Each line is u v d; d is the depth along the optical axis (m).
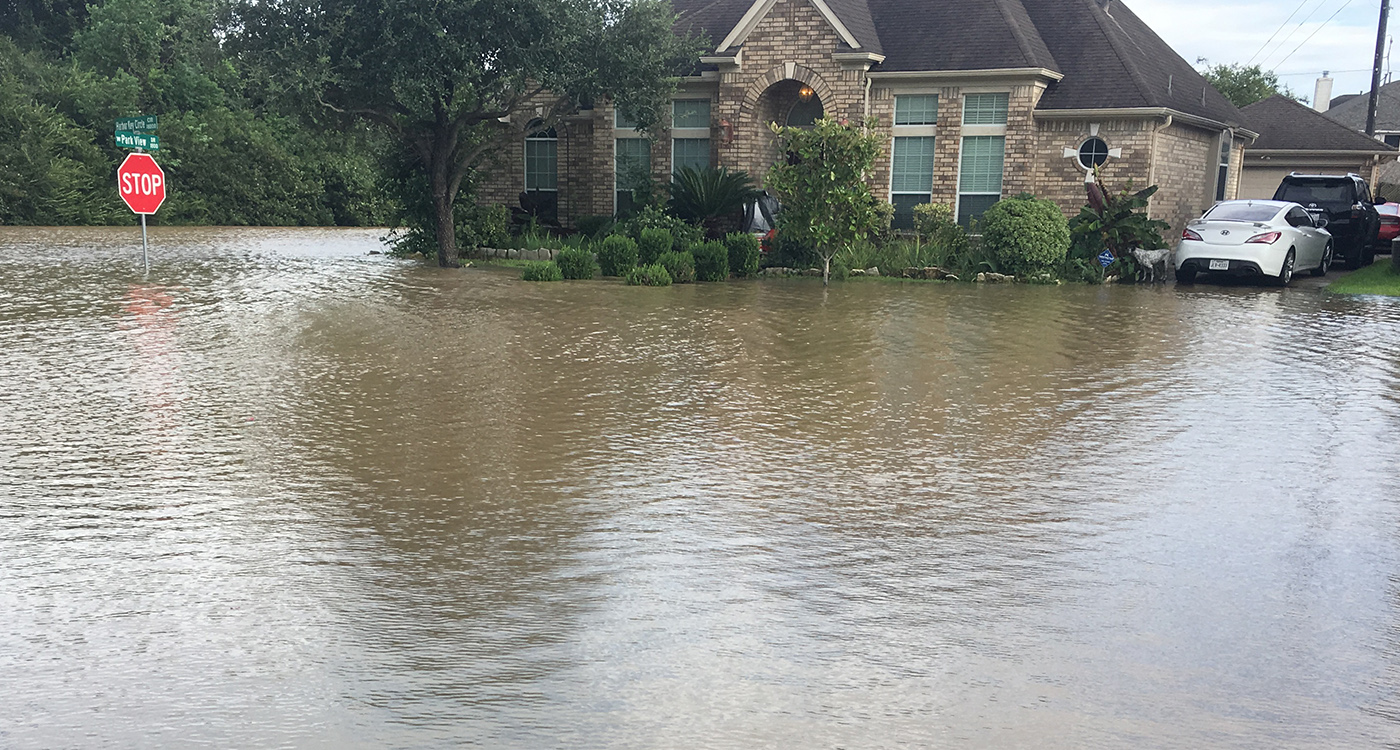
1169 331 14.12
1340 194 25.06
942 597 5.04
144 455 7.48
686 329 13.91
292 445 7.80
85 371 10.55
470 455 7.57
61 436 8.00
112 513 6.20
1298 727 3.86
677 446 7.89
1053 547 5.75
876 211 22.05
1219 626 4.75
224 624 4.66
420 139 23.62
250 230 41.56
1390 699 4.09
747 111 24.94
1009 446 7.98
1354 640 4.62
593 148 27.30
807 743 3.68
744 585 5.16
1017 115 23.44
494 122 25.03
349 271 22.06
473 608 4.85
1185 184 25.67
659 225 23.83
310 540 5.76
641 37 23.03
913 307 16.50
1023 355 12.11
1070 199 23.69
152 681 4.12
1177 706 4.00
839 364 11.43
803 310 16.00
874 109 24.61
